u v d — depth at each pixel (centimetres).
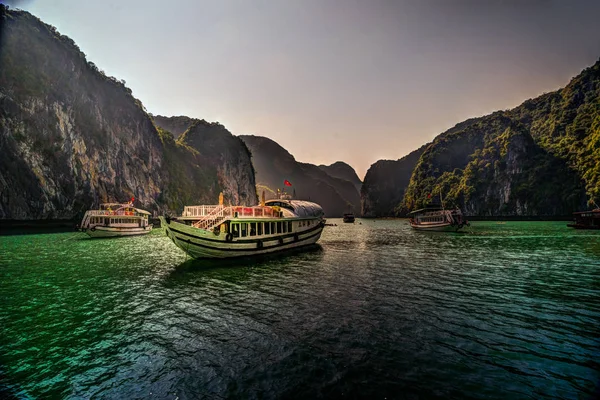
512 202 16300
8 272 2211
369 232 7106
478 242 4247
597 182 12481
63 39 10738
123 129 12569
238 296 1545
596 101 16625
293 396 721
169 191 14762
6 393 748
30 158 8081
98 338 1063
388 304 1392
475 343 988
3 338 1067
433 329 1102
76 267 2409
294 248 3259
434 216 6900
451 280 1873
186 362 889
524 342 995
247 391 744
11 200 7581
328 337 1039
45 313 1319
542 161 16238
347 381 779
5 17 8738
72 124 9588
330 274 2064
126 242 4609
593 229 6481
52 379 811
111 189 10744
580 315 1244
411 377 794
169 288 1719
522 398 706
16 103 8138
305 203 4125
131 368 861
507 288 1672
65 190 8850
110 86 12556
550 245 3753
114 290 1689
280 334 1070
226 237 2497
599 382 764
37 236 5828
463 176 19300
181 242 2269
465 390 738
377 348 955
